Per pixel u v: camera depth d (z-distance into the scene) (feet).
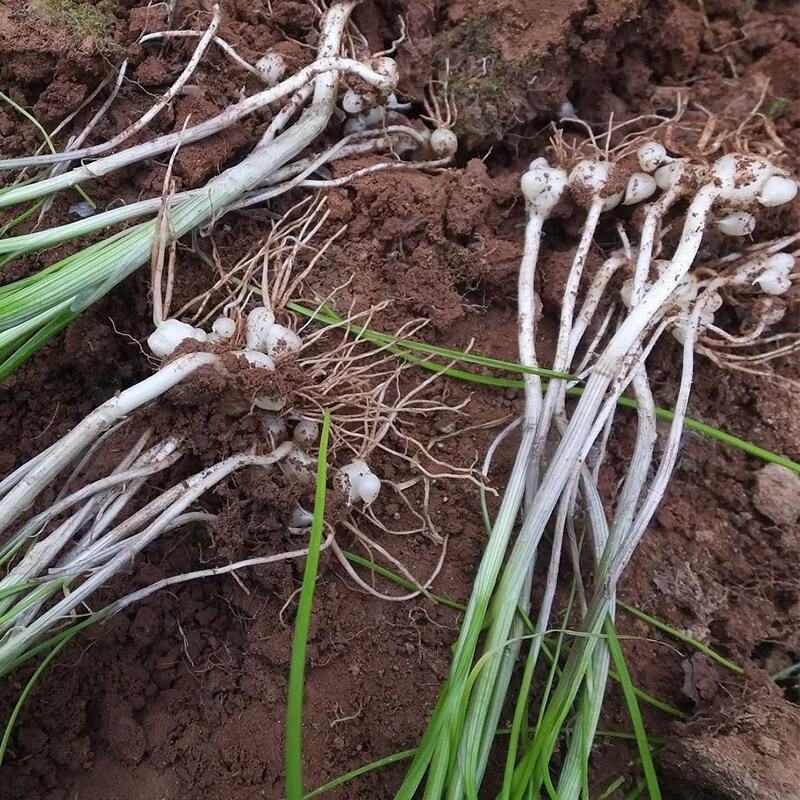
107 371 0.73
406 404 0.75
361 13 0.85
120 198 0.75
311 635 0.67
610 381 0.68
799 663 0.71
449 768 0.58
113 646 0.67
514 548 0.65
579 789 0.61
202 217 0.69
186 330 0.65
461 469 0.74
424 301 0.77
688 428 0.79
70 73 0.73
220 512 0.65
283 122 0.76
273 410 0.66
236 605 0.69
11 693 0.64
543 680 0.69
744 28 1.00
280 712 0.66
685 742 0.62
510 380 0.75
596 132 0.92
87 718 0.66
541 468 0.72
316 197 0.78
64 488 0.68
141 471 0.63
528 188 0.77
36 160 0.67
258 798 0.63
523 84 0.85
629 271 0.78
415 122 0.85
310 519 0.67
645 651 0.71
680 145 0.77
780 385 0.81
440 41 0.87
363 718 0.66
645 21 0.92
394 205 0.78
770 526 0.76
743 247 0.82
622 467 0.78
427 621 0.69
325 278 0.77
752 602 0.73
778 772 0.59
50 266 0.67
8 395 0.72
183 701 0.67
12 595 0.58
